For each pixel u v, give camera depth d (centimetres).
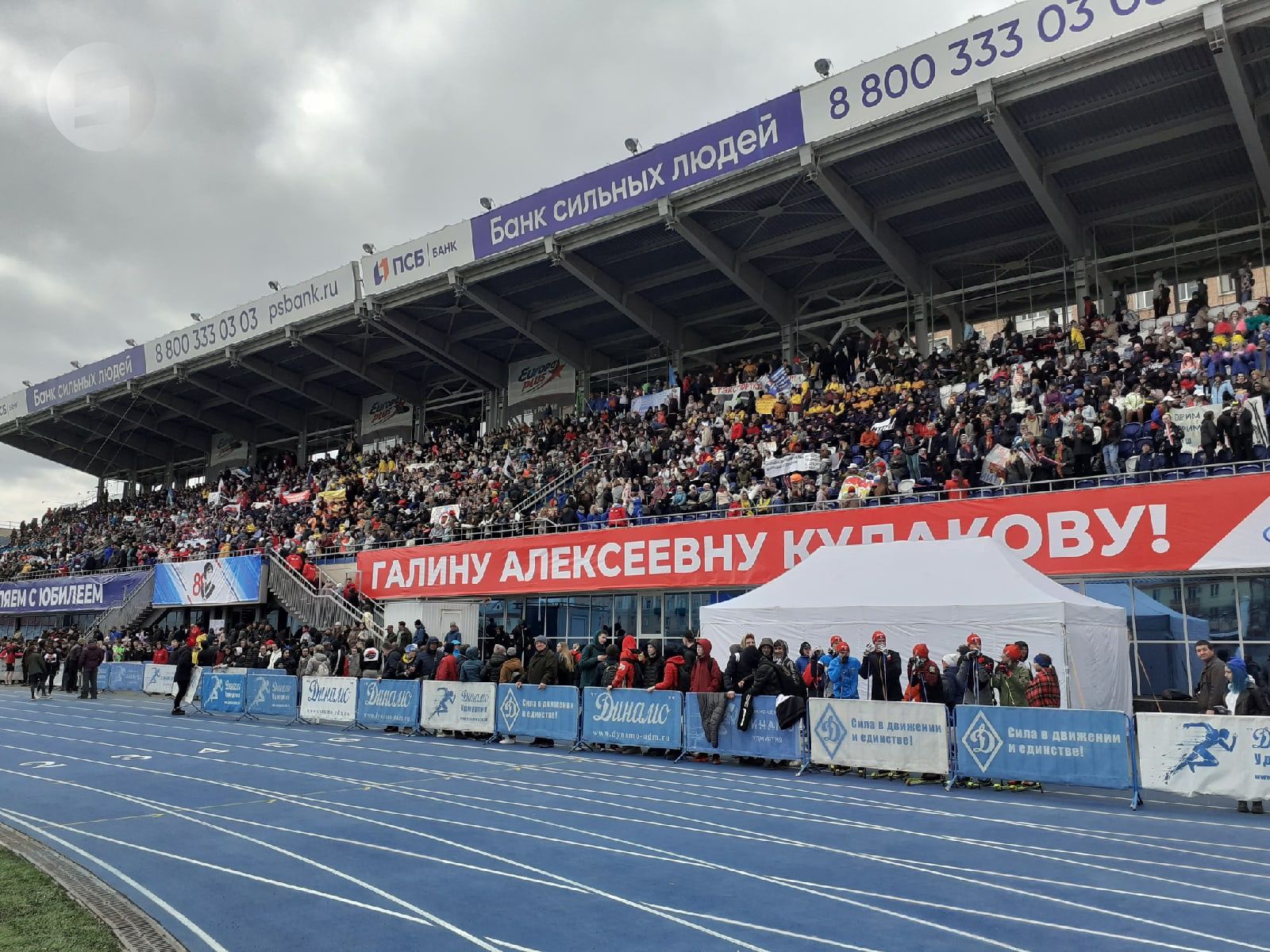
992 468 2044
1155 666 1767
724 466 2625
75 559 5000
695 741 1529
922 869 834
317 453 5153
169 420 5488
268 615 3650
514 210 3130
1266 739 1062
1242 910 704
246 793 1258
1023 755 1212
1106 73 2145
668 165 2762
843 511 2103
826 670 1553
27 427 5569
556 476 3212
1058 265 2950
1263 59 2100
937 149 2503
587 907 722
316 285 3788
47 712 2553
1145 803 1171
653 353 3847
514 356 4128
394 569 3070
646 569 2416
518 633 2528
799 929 665
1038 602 1455
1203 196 2619
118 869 848
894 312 3194
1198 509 1700
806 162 2516
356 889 775
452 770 1460
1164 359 2219
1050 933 652
